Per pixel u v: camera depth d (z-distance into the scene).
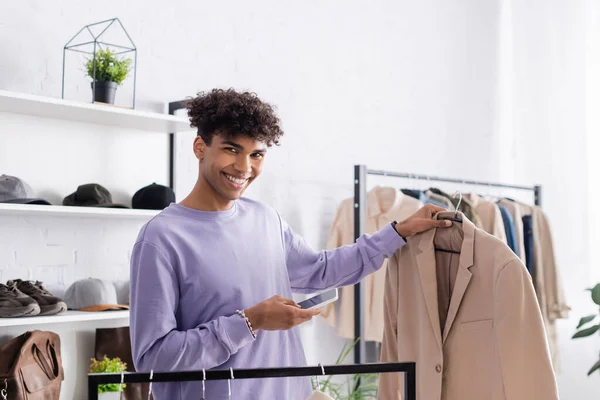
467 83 4.14
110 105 2.42
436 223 1.79
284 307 1.46
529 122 4.10
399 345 1.86
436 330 1.73
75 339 2.54
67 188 2.53
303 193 3.31
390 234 1.83
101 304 2.45
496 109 4.26
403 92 3.80
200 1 2.94
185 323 1.55
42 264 2.46
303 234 3.30
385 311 1.95
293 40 3.29
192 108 1.60
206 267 1.55
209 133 1.56
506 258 1.64
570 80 3.94
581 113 3.90
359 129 3.57
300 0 3.33
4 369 2.21
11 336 2.36
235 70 3.06
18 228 2.41
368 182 3.59
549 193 3.98
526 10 4.13
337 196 3.46
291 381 1.66
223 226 1.61
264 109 1.56
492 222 3.34
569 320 3.86
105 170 2.63
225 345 1.44
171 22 2.85
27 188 2.31
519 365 1.60
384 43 3.71
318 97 3.39
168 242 1.52
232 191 1.58
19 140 2.42
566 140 3.94
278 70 3.23
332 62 3.46
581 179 3.88
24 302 2.19
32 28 2.46
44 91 2.48
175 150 2.80
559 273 3.64
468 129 4.13
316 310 1.48
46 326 2.46
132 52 2.72
